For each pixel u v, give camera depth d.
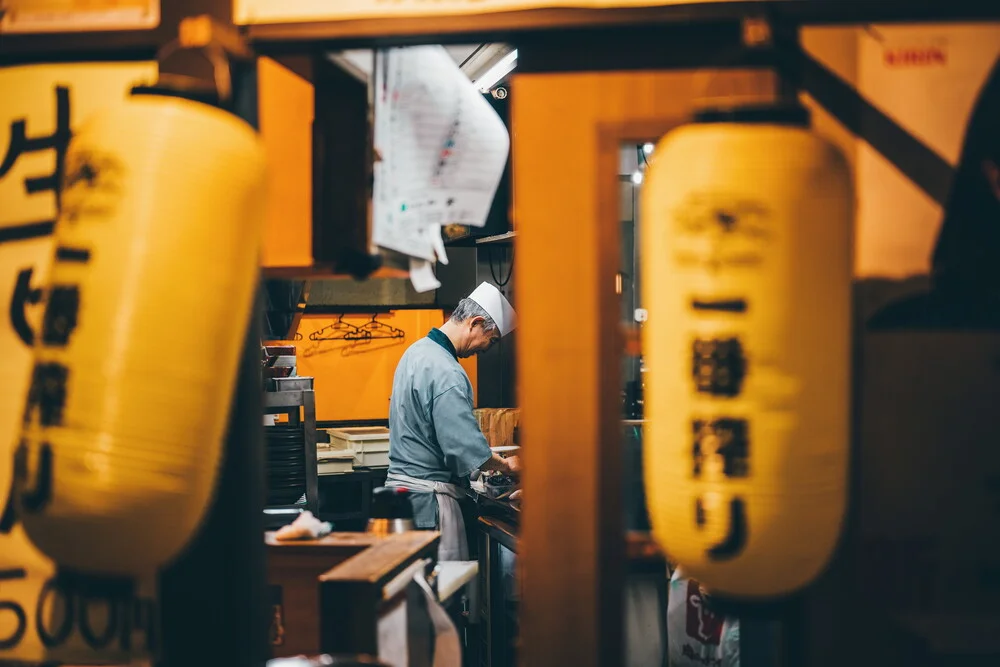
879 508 1.52
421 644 2.20
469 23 1.54
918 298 1.51
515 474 4.38
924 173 1.51
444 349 4.36
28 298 1.63
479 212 2.10
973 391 1.50
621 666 1.57
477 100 2.09
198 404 1.15
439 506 4.16
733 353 1.11
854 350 1.52
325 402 6.20
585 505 1.58
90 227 1.13
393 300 7.20
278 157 1.81
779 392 1.11
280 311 3.50
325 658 1.46
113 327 1.10
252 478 1.60
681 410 1.15
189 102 1.21
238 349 1.24
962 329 1.51
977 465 1.50
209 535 1.56
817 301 1.12
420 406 4.22
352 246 1.78
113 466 1.10
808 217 1.12
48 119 1.63
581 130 1.58
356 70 1.76
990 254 1.50
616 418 1.58
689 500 1.14
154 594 1.58
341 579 1.89
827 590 1.52
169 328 1.12
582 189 1.58
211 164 1.16
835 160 1.16
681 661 2.89
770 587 1.17
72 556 1.17
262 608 1.64
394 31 1.55
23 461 1.15
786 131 1.16
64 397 1.12
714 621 2.79
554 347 1.59
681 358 1.14
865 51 1.51
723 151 1.13
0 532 1.62
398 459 4.28
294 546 2.20
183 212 1.13
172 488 1.13
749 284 1.11
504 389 6.70
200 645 1.56
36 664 1.61
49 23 1.62
